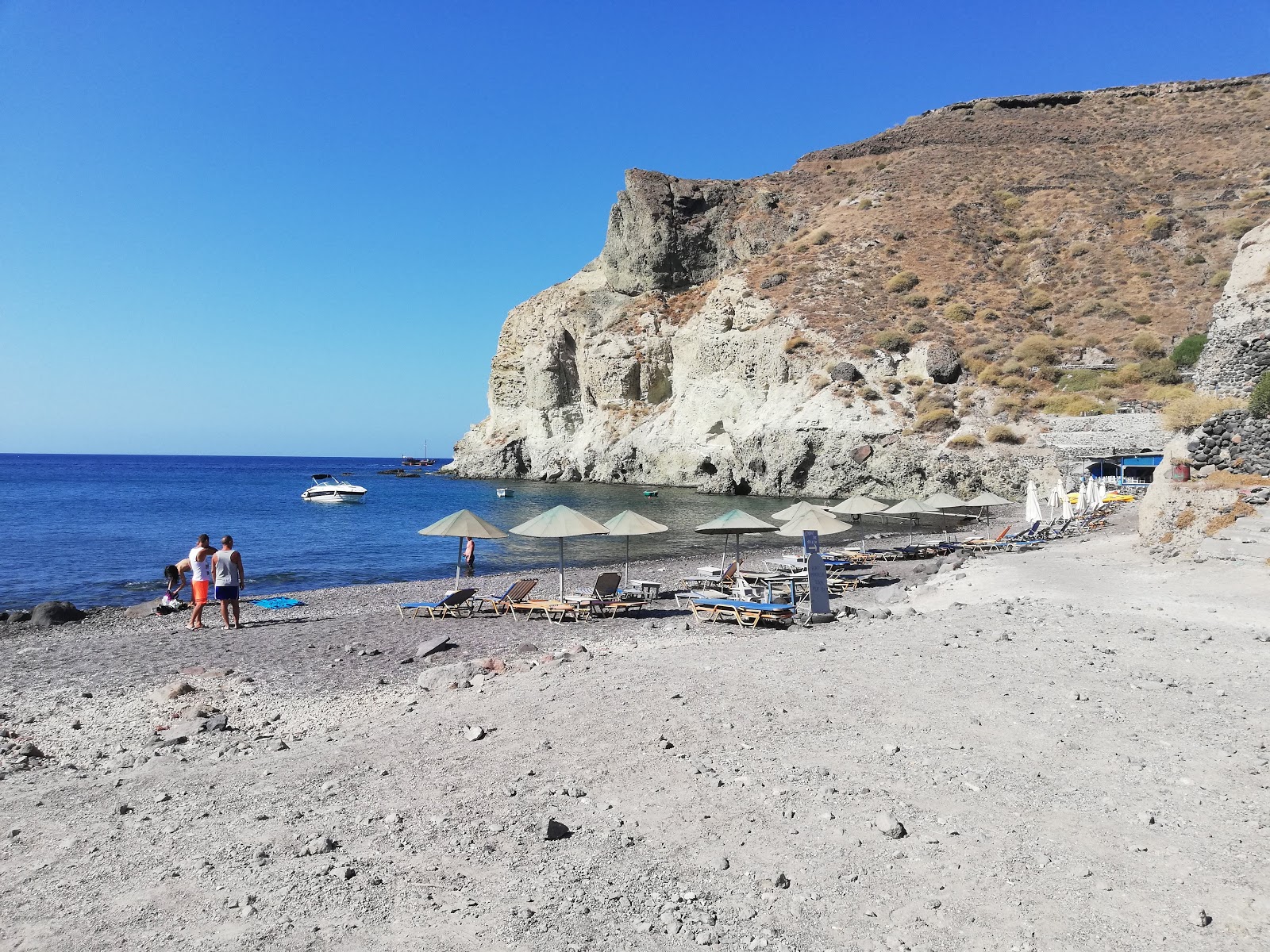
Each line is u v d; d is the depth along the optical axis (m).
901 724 7.36
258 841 5.47
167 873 5.01
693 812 5.64
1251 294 38.06
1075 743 6.70
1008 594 15.39
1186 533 17.73
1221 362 38.78
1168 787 5.80
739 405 68.81
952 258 70.06
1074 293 63.75
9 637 16.11
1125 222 69.12
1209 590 14.24
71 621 17.95
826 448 57.47
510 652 13.12
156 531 42.41
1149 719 7.28
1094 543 22.83
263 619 17.48
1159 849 4.90
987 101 100.69
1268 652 9.70
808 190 89.19
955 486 50.53
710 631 14.11
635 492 68.38
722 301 73.31
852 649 10.59
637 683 9.00
